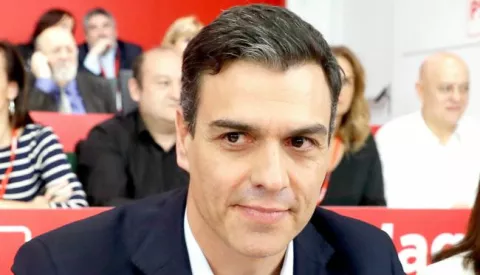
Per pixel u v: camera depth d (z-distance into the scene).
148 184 2.00
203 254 0.76
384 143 2.56
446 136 2.57
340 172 2.13
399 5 4.20
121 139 2.02
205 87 0.63
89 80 3.19
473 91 3.56
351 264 0.84
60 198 1.81
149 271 0.76
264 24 0.62
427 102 2.57
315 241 0.85
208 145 0.64
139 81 2.04
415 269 1.43
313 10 4.90
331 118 0.66
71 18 3.78
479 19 3.50
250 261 0.75
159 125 2.00
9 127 1.84
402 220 1.42
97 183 1.94
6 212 1.20
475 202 1.36
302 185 0.63
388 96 4.32
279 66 0.61
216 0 4.87
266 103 0.61
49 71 3.06
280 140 0.62
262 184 0.62
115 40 4.02
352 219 0.92
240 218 0.63
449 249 1.39
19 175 1.82
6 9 4.32
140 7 4.69
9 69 1.80
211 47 0.62
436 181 2.50
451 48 3.73
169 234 0.78
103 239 0.79
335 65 0.65
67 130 2.25
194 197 0.69
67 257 0.76
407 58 4.12
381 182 2.20
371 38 4.50
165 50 2.06
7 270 1.20
